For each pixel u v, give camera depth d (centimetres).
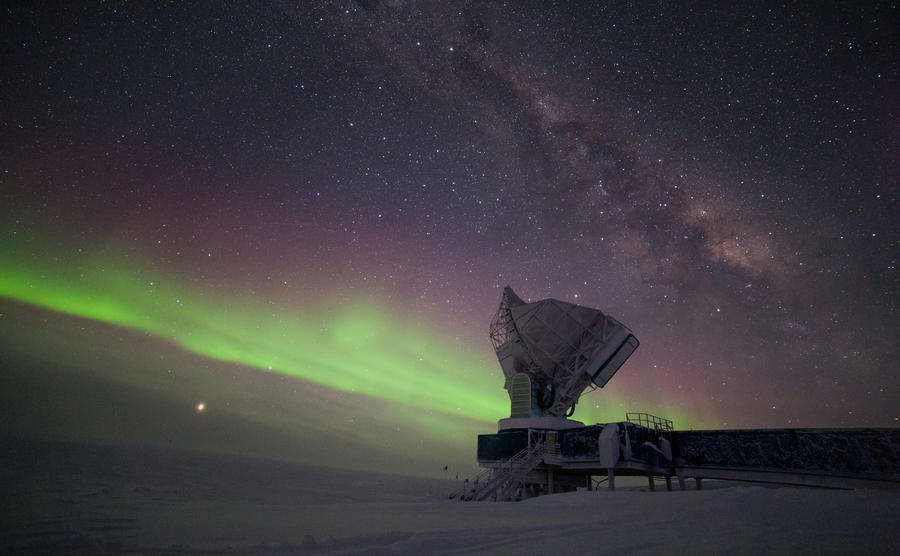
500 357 3991
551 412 3694
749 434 2970
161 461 5622
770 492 1505
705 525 898
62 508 1355
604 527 977
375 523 1115
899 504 1123
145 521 1115
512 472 3247
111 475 3169
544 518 1291
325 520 1177
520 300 4125
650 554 600
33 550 730
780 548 603
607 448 3047
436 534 855
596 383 3638
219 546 747
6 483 2177
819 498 1295
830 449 2616
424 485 5884
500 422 3734
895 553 548
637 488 3850
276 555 665
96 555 693
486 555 634
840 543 626
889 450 2420
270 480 4184
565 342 3684
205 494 2252
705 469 3094
